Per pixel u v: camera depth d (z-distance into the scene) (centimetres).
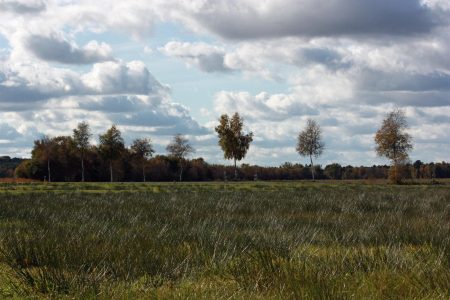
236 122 8762
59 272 670
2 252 810
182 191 3394
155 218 1388
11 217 1500
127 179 11419
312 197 2286
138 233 972
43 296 616
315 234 977
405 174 6850
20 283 665
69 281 637
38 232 1006
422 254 762
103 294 586
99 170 10944
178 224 1207
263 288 604
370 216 1425
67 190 3766
